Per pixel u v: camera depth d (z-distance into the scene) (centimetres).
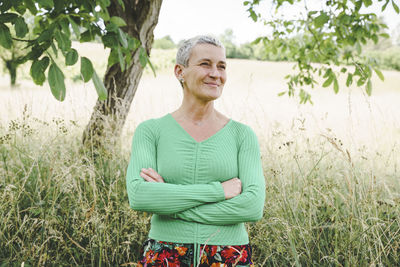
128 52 238
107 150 280
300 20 440
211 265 132
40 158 249
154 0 341
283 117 408
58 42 176
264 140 285
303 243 214
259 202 140
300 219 231
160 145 149
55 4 198
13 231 229
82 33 216
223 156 144
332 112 631
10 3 190
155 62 2841
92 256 201
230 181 142
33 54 188
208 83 143
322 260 210
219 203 135
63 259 212
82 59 180
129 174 144
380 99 1420
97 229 204
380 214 217
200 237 133
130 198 138
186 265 133
